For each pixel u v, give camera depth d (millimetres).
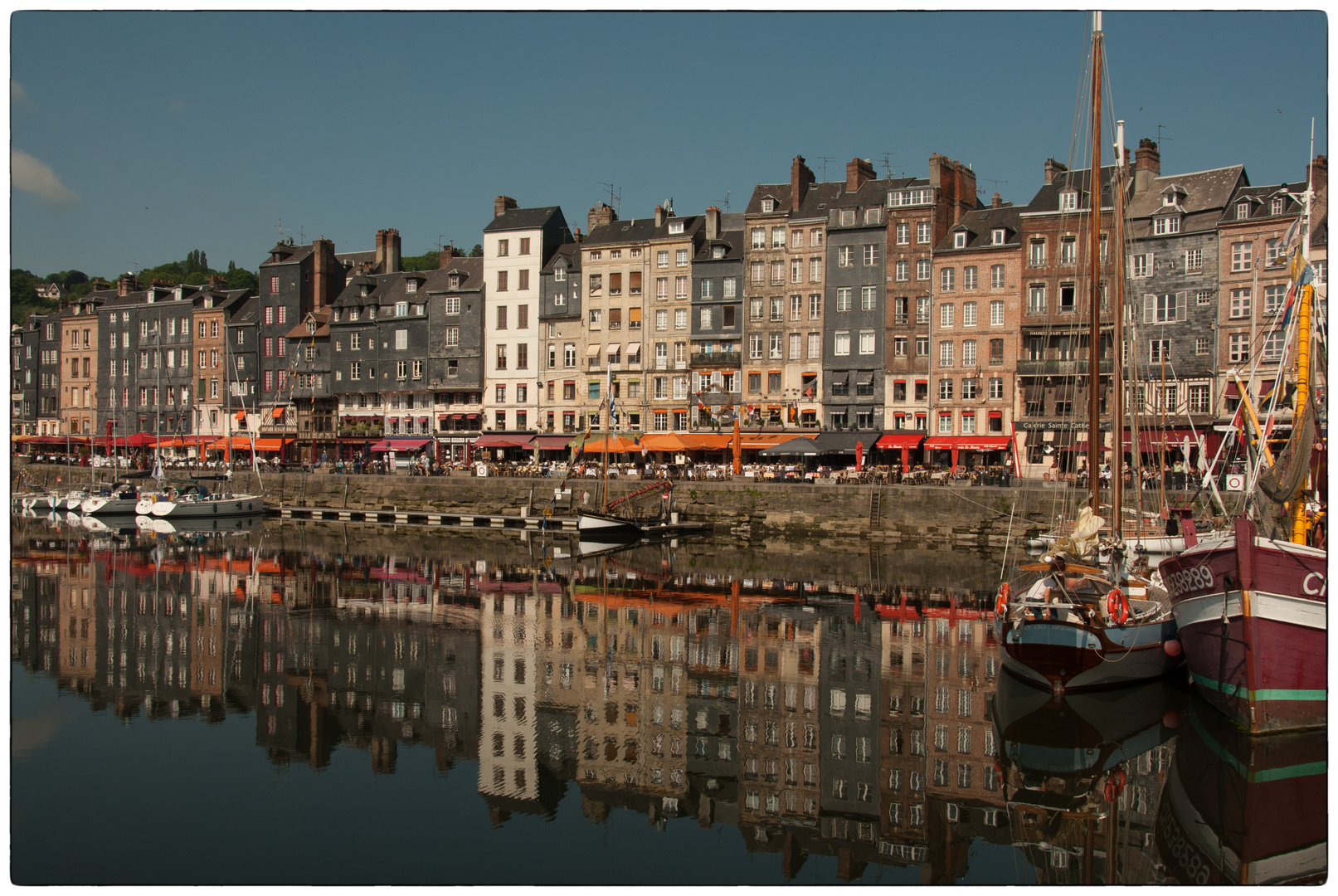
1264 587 17891
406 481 70625
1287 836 15648
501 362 84250
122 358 102000
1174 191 59656
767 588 39062
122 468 84125
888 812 17094
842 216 71625
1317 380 20625
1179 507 42625
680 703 23484
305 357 92438
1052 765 18969
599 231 82688
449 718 22297
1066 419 61875
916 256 69188
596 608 34906
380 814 17047
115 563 44719
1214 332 57688
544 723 22062
